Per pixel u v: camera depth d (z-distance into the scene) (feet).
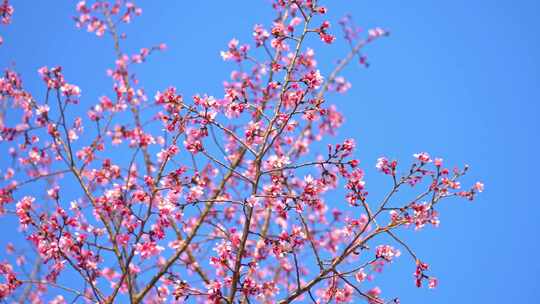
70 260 30.99
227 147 41.81
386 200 30.17
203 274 36.09
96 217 32.71
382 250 30.17
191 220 39.11
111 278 36.17
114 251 31.55
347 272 29.99
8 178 38.19
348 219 32.68
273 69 32.17
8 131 35.99
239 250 29.58
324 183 30.42
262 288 30.50
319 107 30.55
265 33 36.29
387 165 30.81
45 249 32.09
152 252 30.76
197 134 31.14
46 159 39.01
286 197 29.53
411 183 30.81
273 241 29.73
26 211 32.42
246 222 29.53
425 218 30.14
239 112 31.12
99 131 36.47
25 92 36.32
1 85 36.14
